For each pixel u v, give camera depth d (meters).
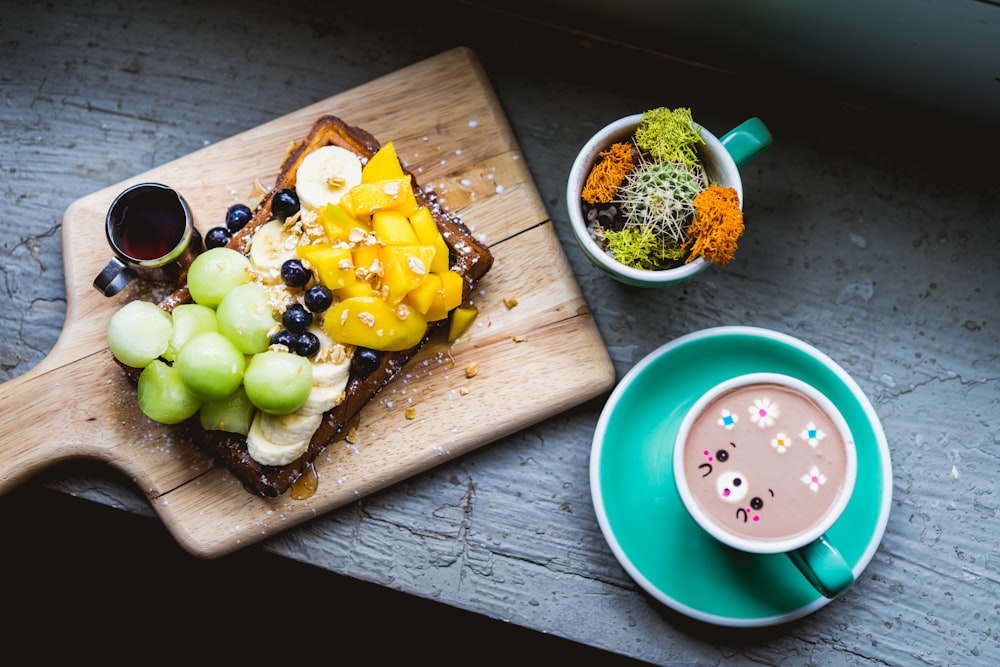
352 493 0.77
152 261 0.75
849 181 0.81
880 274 0.81
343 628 0.98
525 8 0.82
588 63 0.82
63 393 0.78
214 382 0.71
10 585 0.98
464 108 0.80
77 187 0.82
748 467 0.73
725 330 0.76
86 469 0.79
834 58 0.78
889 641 0.78
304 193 0.75
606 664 0.97
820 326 0.81
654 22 0.80
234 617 0.99
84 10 0.83
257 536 0.77
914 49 0.75
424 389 0.78
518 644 0.97
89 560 0.98
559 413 0.79
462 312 0.78
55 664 0.98
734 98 0.82
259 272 0.75
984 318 0.80
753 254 0.81
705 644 0.78
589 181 0.75
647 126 0.74
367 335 0.73
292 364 0.71
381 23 0.83
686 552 0.77
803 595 0.76
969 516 0.79
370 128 0.80
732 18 0.77
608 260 0.73
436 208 0.78
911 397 0.80
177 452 0.77
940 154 0.81
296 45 0.83
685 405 0.78
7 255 0.82
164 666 0.99
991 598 0.78
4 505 0.95
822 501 0.73
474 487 0.79
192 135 0.83
